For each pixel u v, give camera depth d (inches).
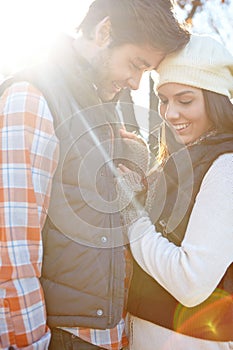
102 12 80.6
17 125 72.1
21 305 71.1
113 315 79.0
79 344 79.2
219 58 85.5
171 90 87.8
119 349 82.7
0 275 70.9
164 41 82.0
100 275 77.7
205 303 81.7
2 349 71.4
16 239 70.8
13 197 71.1
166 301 83.5
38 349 72.2
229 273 82.0
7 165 71.7
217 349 81.9
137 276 86.7
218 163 81.3
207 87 85.7
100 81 82.8
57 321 77.6
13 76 76.4
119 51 81.5
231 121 86.4
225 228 78.7
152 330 85.1
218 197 79.4
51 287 77.4
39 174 72.9
